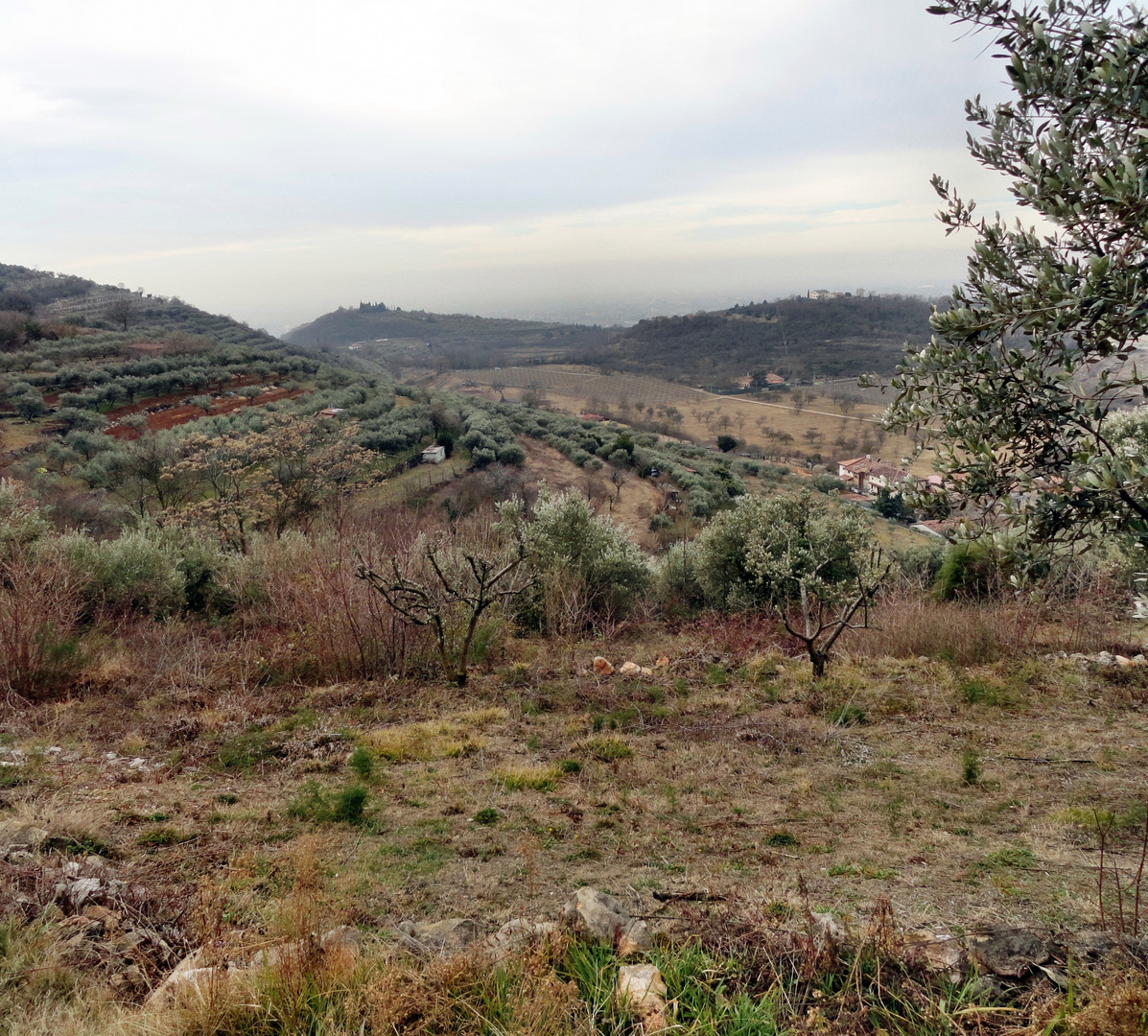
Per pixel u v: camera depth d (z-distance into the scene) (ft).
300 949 7.93
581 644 30.63
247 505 61.93
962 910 9.57
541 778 16.14
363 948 8.69
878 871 11.26
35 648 23.12
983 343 9.36
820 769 16.65
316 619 26.68
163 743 18.74
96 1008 7.68
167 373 151.74
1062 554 10.46
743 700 22.12
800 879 9.30
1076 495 8.77
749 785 15.87
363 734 19.51
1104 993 6.76
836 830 13.33
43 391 134.21
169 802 14.69
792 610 34.14
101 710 21.36
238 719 20.58
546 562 35.50
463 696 22.91
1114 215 7.67
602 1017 7.30
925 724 19.56
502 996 7.49
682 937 8.86
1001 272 9.10
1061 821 13.12
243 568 36.68
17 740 18.45
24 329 189.78
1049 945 8.18
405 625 25.88
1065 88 8.30
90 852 11.96
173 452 79.25
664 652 28.99
